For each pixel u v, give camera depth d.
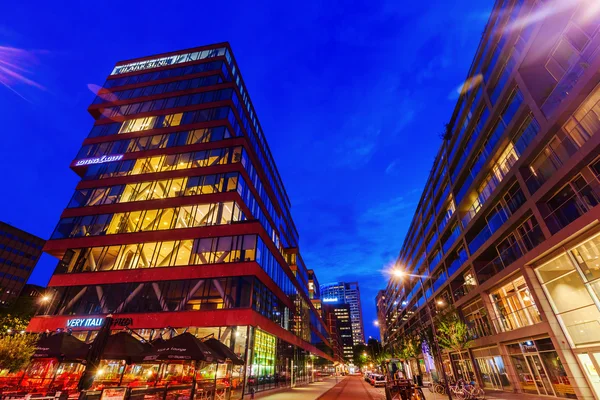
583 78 14.85
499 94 23.83
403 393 15.14
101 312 25.20
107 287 26.48
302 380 44.31
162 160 34.22
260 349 25.78
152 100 40.69
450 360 35.94
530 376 20.44
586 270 15.62
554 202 17.80
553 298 17.86
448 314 30.66
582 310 15.86
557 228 17.33
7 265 80.00
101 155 36.34
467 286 31.20
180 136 35.91
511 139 22.58
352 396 26.14
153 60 47.16
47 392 14.02
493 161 25.09
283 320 35.16
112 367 21.41
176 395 12.77
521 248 21.08
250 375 22.58
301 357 45.38
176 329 23.48
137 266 27.52
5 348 12.51
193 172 32.31
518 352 21.83
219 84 40.16
